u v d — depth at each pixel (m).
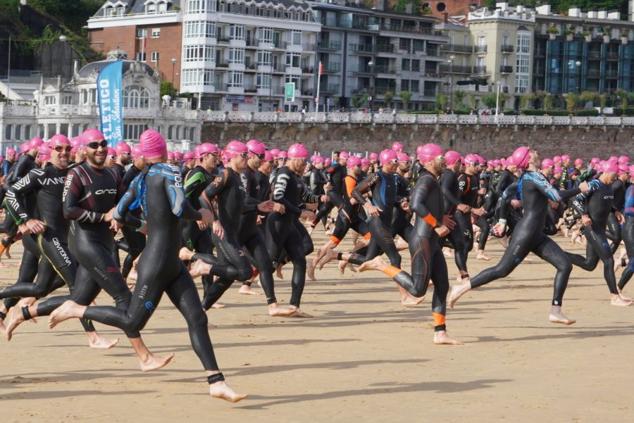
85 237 14.47
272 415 12.77
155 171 13.41
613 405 13.74
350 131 127.56
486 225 36.75
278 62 141.75
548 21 185.50
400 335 19.33
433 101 166.50
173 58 136.12
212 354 13.23
